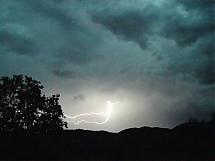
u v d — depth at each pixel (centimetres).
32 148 3188
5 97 3475
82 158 3077
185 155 2831
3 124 3350
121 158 3117
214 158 2694
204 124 3388
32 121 3509
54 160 2988
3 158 2928
